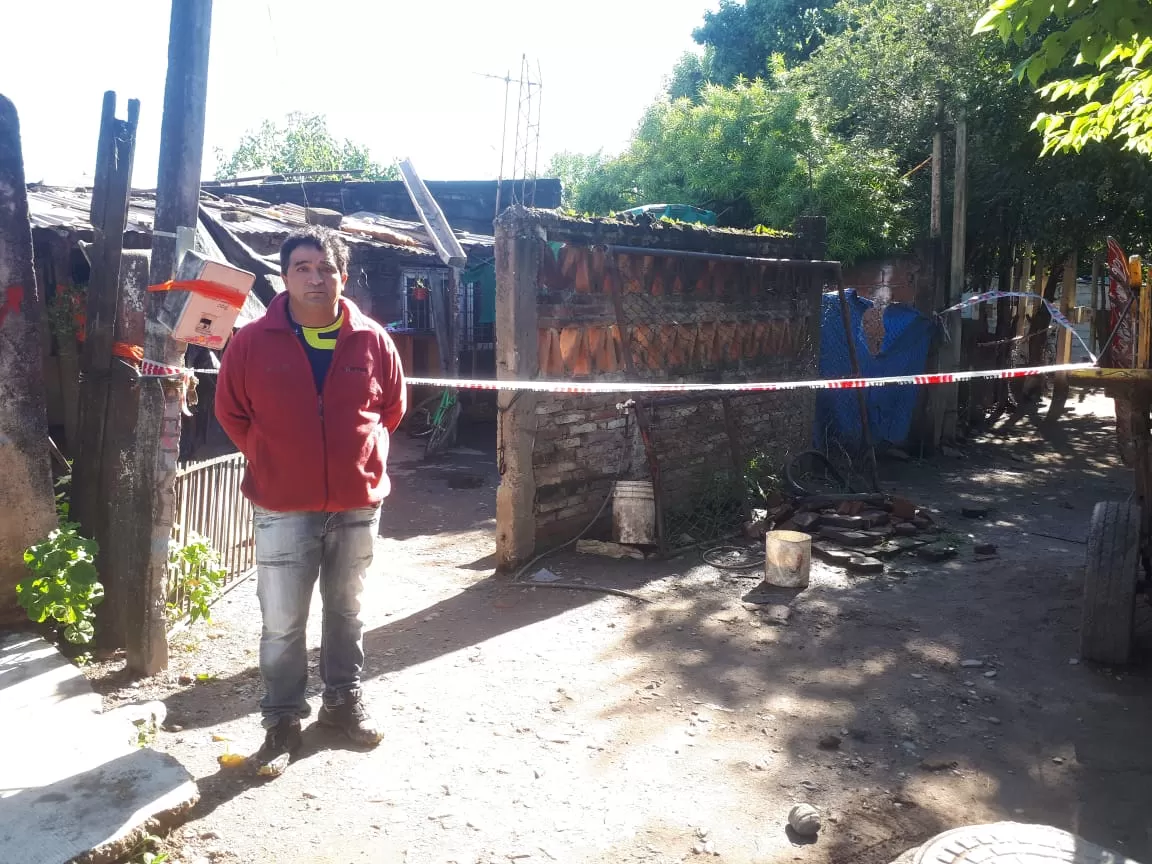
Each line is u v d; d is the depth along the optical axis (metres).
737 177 14.59
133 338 4.33
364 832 3.00
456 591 5.77
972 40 14.09
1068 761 3.58
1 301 4.19
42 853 2.55
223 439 10.12
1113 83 11.11
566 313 6.33
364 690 4.17
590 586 5.78
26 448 4.29
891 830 3.07
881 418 10.90
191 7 3.96
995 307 15.14
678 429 7.31
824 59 16.73
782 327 8.51
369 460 3.42
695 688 4.24
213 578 4.84
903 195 14.12
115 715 3.44
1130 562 4.47
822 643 4.87
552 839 2.98
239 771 3.35
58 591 4.01
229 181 17.59
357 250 11.32
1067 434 13.07
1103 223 14.28
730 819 3.12
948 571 6.29
